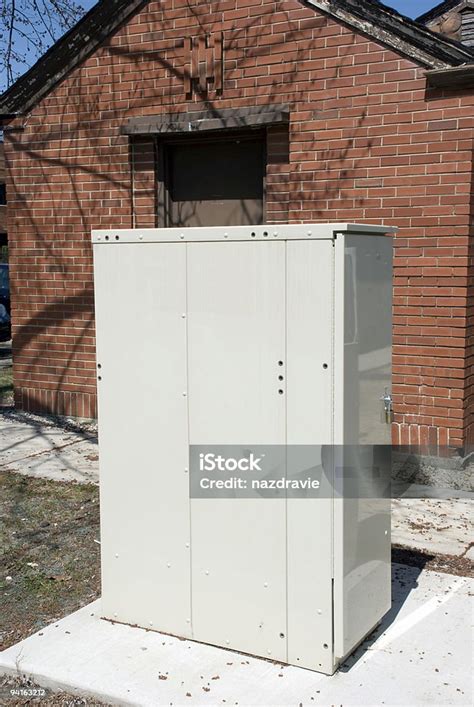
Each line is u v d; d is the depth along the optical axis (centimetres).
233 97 660
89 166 744
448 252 575
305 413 316
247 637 338
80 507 540
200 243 331
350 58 602
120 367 355
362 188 607
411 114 580
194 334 337
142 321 348
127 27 706
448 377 581
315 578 319
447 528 495
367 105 598
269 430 324
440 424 585
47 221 776
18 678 333
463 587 405
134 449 356
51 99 756
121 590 367
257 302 322
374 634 356
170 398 345
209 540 342
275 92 639
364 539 334
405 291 591
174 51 685
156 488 352
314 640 322
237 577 337
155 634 358
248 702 303
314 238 307
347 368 312
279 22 632
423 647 344
